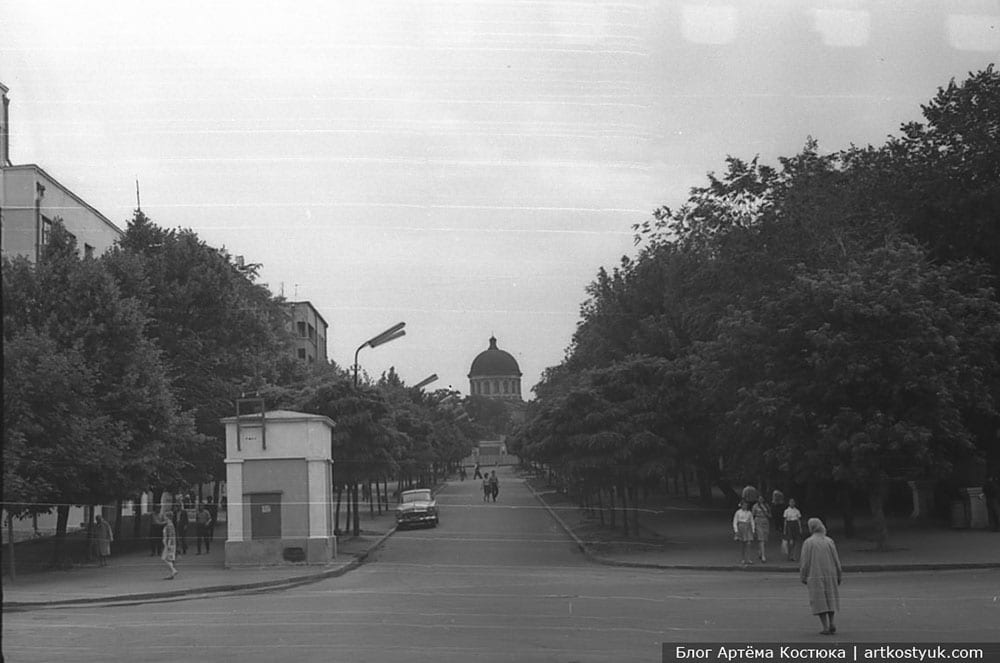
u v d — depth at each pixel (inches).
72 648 539.2
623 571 1042.1
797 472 1146.0
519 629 573.6
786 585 836.6
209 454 1563.7
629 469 1368.1
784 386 1101.7
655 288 1800.0
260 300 2082.9
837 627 563.2
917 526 1360.7
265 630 600.7
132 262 1477.6
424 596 800.3
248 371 1664.6
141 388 1253.7
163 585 952.3
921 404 1074.1
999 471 1269.7
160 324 1558.8
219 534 1541.6
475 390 5797.2
